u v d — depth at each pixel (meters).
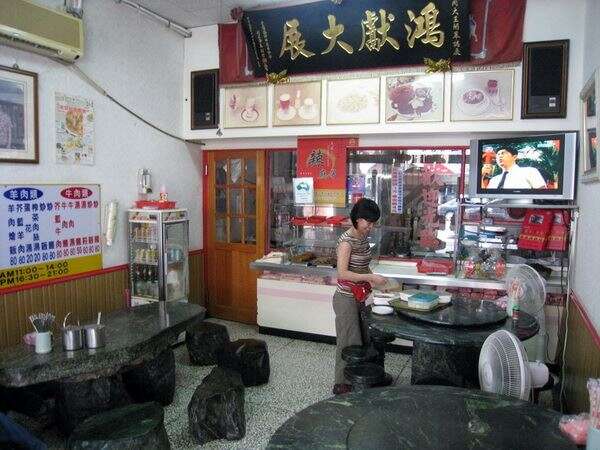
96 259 4.09
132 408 2.56
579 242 3.45
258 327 5.16
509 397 1.89
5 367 2.44
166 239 4.38
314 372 3.97
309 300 4.71
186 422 3.13
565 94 3.75
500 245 4.27
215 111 4.99
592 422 1.45
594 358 2.40
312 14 4.23
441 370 2.84
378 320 2.73
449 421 1.68
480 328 2.57
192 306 3.68
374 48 4.13
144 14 4.47
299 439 1.56
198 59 5.06
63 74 3.74
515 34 3.81
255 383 3.68
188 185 5.30
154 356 3.05
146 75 4.60
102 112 4.11
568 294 3.59
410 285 4.23
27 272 3.51
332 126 4.50
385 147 4.58
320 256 4.92
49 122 3.63
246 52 4.74
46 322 2.70
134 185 4.50
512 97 3.89
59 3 3.61
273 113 4.73
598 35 3.04
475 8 3.87
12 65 3.35
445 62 3.96
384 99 4.29
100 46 4.05
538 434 1.59
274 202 5.28
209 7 4.50
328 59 4.33
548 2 3.75
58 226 3.73
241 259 5.41
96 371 2.72
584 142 3.28
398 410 1.77
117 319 3.33
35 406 3.03
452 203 4.55
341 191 4.73
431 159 4.57
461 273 4.23
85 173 3.97
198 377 3.88
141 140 4.57
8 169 3.36
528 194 3.76
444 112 4.09
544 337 3.65
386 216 4.77
